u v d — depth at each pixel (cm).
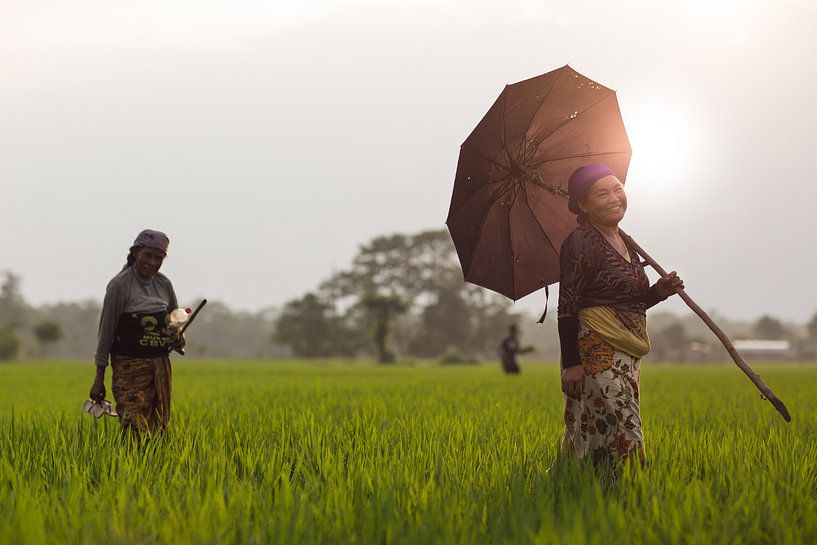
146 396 617
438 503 390
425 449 575
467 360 7131
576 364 461
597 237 472
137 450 574
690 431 739
